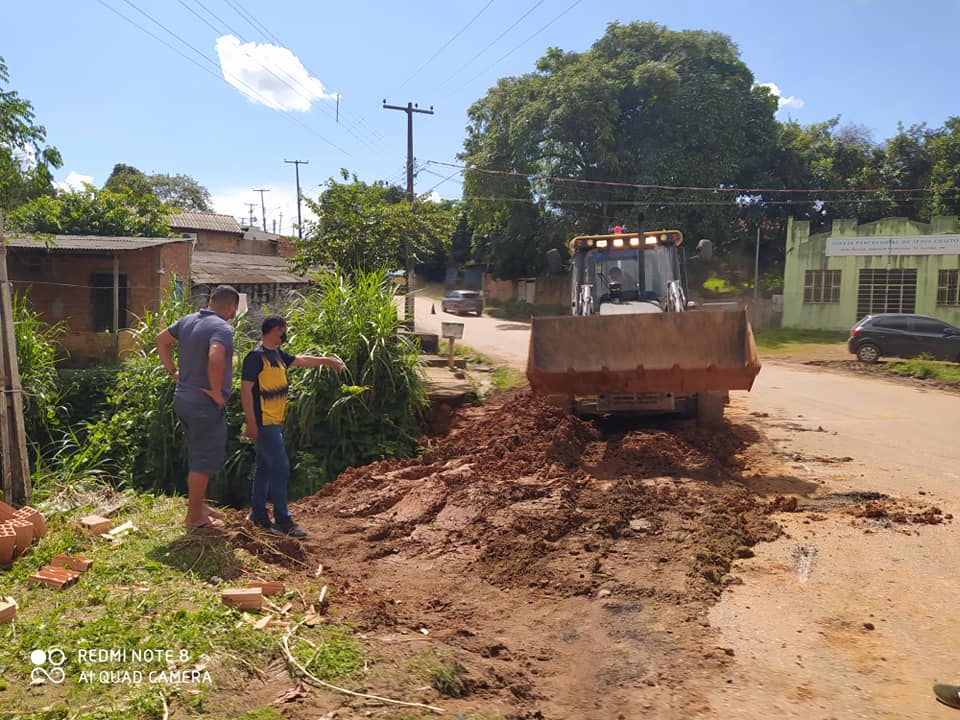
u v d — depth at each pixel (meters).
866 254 29.28
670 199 34.66
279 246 43.56
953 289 27.95
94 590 3.99
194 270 22.27
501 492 6.59
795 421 11.55
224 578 4.34
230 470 9.55
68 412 11.89
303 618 3.90
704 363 8.70
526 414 9.62
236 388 10.00
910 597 4.66
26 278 18.47
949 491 7.20
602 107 34.00
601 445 8.72
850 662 3.84
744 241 41.78
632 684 3.60
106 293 18.64
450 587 4.79
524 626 4.25
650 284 11.50
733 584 4.89
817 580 4.94
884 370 19.95
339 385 9.89
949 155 37.69
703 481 7.27
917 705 3.43
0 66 15.22
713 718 3.32
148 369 10.52
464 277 59.25
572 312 11.57
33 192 18.73
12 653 3.22
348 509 6.49
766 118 38.34
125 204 27.11
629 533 5.79
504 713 3.21
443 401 11.66
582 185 36.25
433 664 3.44
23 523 4.63
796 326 30.81
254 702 3.03
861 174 40.53
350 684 3.21
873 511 6.36
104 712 2.81
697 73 36.31
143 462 10.26
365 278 11.14
